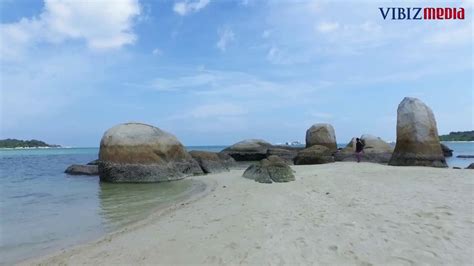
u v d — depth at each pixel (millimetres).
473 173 13836
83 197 13750
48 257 6703
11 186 17328
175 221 8797
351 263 5262
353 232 6633
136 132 18953
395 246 5785
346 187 11875
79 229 8852
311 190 11867
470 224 6660
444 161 18484
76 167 24094
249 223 7910
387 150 27297
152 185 16938
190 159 20875
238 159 36375
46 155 62625
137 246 6953
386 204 8711
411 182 12023
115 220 9727
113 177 18188
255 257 5793
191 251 6383
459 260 5129
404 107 19188
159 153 19031
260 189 12945
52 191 15484
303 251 5867
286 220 7910
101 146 19109
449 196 9234
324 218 7812
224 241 6762
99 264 6129
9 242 7797
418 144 18328
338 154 27469
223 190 13516
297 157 26234
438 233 6242
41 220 9867
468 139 109625
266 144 37844
